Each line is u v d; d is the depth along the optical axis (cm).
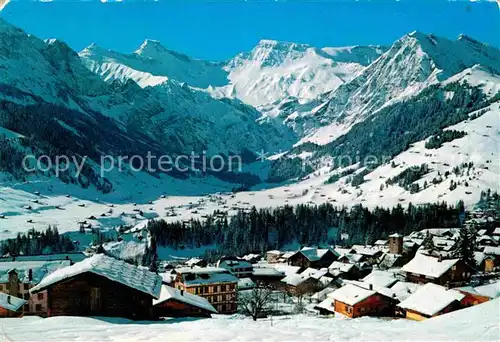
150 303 2195
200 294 6631
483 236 11531
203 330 1540
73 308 2064
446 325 1808
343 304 5422
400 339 1419
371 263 10719
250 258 12612
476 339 1432
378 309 5306
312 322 2631
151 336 1384
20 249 12100
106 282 2109
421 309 4712
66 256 7631
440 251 10044
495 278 7944
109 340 1323
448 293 4803
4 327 1536
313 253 10869
